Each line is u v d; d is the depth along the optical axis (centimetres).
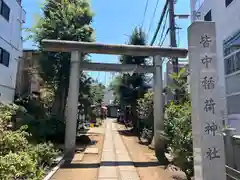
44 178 579
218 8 924
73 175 655
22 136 595
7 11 1412
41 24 1300
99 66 949
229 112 795
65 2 1373
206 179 376
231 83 795
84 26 1324
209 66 405
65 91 1372
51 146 743
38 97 1752
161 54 932
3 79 1380
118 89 1867
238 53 760
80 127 1977
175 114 697
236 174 499
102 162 811
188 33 431
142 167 753
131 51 915
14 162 430
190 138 531
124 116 2739
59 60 1325
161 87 965
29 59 1780
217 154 383
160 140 922
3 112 675
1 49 1348
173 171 697
